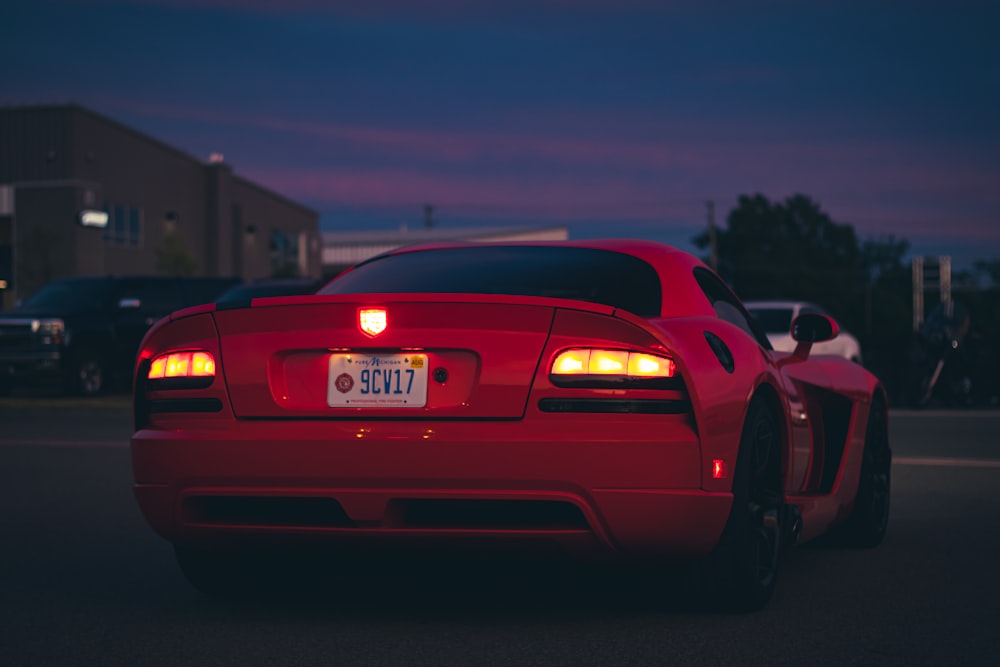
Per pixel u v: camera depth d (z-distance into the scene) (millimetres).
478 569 5203
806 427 5219
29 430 12953
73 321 19641
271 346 4117
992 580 5070
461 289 4504
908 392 16969
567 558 4027
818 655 3793
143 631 4156
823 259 109750
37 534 6340
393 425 3963
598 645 3920
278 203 66688
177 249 49906
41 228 44250
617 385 3887
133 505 7414
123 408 16766
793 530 4895
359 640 4004
